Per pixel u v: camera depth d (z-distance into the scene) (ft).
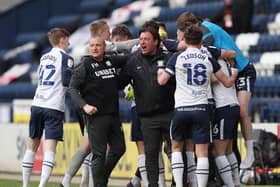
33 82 223.30
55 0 253.44
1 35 254.27
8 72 235.81
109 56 95.35
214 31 98.37
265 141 122.11
